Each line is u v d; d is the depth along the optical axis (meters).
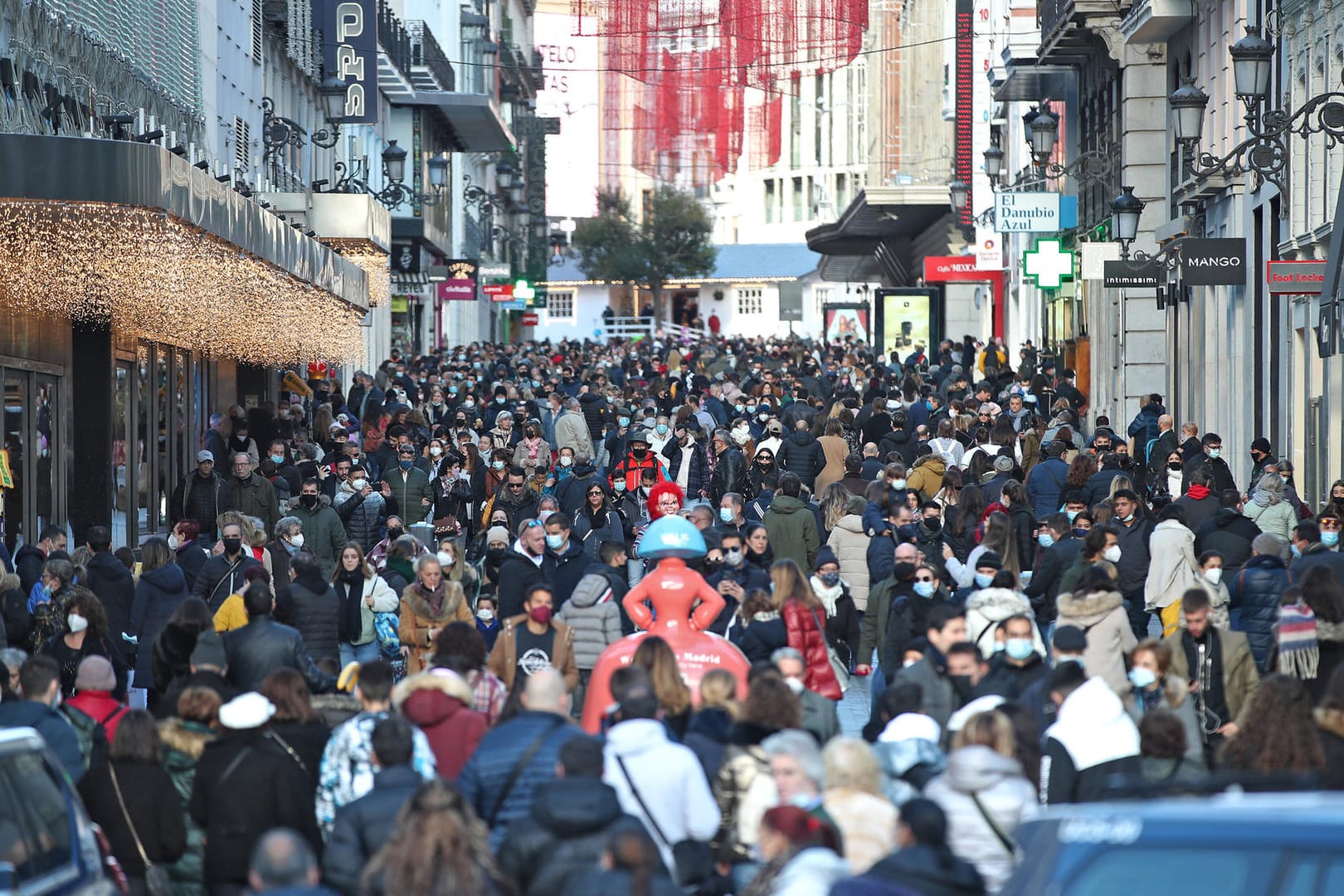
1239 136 66.00
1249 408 65.25
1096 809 11.80
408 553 34.62
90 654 28.64
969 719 18.02
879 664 29.03
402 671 32.75
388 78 122.88
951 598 30.14
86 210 38.03
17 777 15.12
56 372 51.09
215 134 75.69
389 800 17.33
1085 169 89.50
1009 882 11.75
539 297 189.00
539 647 26.84
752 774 18.48
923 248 140.12
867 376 89.31
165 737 20.34
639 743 18.06
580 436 62.88
